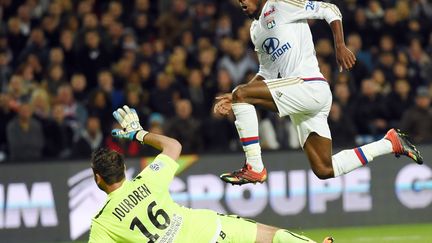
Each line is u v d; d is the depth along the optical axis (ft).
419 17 190.08
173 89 163.32
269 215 142.61
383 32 183.32
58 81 167.02
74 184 138.82
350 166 88.63
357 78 174.60
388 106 165.27
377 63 174.40
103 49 173.58
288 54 84.74
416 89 176.04
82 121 160.97
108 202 82.69
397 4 188.24
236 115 84.99
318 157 88.02
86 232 138.72
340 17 84.02
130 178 140.15
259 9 85.92
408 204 145.89
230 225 85.30
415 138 153.38
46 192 138.21
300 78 84.48
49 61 172.45
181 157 141.38
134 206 82.38
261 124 152.97
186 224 83.66
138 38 181.78
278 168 142.92
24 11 181.37
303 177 143.43
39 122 152.76
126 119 86.74
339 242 130.00
